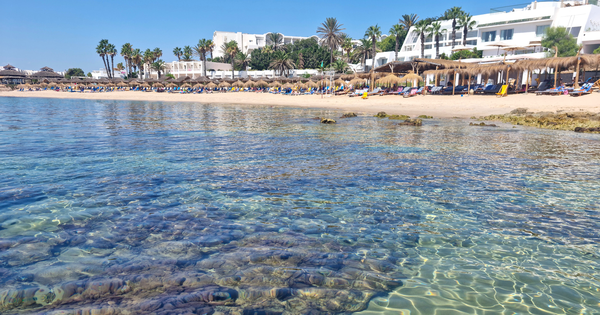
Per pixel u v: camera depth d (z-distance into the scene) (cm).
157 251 346
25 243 359
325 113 2359
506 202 507
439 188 575
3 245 353
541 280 305
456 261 338
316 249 358
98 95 5259
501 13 4866
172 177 634
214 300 265
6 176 622
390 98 3259
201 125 1554
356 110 2591
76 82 7025
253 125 1566
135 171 675
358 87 4431
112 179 614
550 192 554
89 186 568
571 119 1530
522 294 284
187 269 312
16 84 7694
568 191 559
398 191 559
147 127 1452
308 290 283
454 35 5934
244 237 383
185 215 448
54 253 338
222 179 623
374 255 348
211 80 5697
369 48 6956
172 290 278
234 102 3819
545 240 384
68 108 2759
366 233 400
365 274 311
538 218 446
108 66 8356
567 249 362
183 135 1211
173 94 5172
